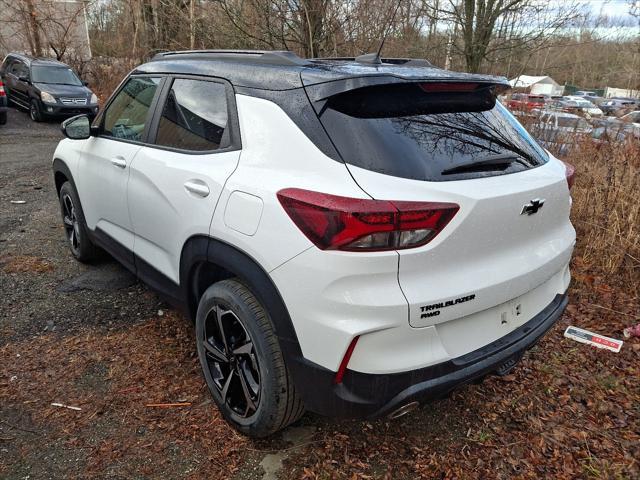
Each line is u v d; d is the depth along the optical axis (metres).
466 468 2.39
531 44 9.91
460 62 10.34
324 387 2.05
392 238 1.90
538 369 3.20
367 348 1.94
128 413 2.68
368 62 2.55
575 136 6.40
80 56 19.64
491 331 2.28
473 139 2.28
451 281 2.04
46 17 19.39
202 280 2.79
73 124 3.62
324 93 2.15
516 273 2.27
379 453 2.47
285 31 7.31
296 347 2.11
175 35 9.48
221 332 2.51
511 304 2.37
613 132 6.11
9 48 21.80
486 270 2.16
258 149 2.34
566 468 2.42
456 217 1.99
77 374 2.98
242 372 2.45
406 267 1.94
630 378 3.14
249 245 2.21
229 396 2.56
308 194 2.03
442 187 2.00
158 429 2.57
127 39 16.72
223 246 2.39
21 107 15.41
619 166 5.04
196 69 2.93
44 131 13.45
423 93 2.32
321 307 1.98
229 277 2.67
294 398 2.29
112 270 4.43
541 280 2.46
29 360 3.10
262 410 2.33
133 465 2.35
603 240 4.59
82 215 4.24
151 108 3.23
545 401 2.90
